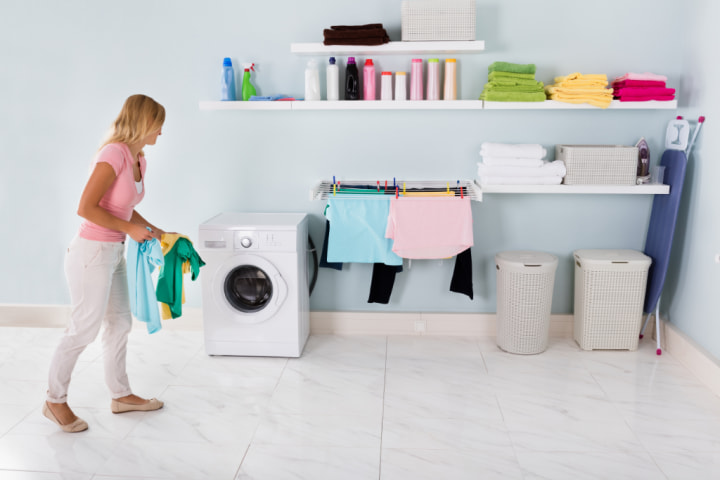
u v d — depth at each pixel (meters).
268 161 3.53
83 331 2.45
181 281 2.72
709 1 2.99
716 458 2.33
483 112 3.40
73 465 2.30
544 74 3.35
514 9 3.29
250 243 3.15
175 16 3.37
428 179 3.50
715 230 2.95
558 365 3.20
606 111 3.37
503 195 3.50
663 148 3.39
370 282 3.65
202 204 3.60
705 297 3.04
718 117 2.92
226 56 3.40
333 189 3.28
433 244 3.22
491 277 3.61
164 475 2.24
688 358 3.13
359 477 2.22
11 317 3.76
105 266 2.42
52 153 3.55
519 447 2.41
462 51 3.25
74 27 3.40
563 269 3.58
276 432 2.54
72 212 3.62
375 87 3.36
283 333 3.26
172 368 3.17
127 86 3.46
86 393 2.88
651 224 3.42
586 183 3.23
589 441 2.45
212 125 3.49
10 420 2.63
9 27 3.42
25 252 3.69
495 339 3.58
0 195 3.62
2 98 3.50
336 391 2.91
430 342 3.54
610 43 3.30
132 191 2.44
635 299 3.31
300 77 3.42
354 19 3.33
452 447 2.42
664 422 2.60
